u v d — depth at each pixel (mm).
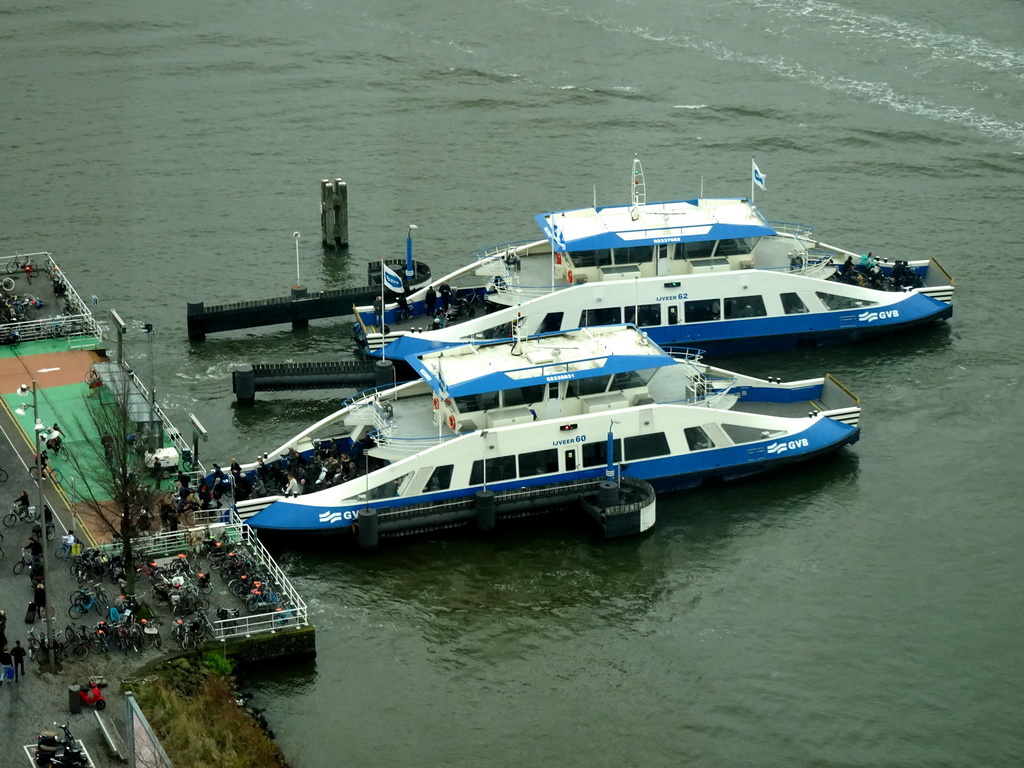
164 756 74438
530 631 95312
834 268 139375
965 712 88312
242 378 124938
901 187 168375
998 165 172875
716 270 134125
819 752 85125
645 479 109125
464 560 102125
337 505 102688
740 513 108188
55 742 75812
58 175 173375
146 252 155000
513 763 84000
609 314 131125
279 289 147750
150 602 90438
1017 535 105500
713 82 199875
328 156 180000
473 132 186875
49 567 93125
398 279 132750
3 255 152875
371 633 94750
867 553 103562
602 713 88062
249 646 88875
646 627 95875
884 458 115562
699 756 84750
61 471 105812
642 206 136750
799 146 180000
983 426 120625
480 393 106375
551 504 105312
